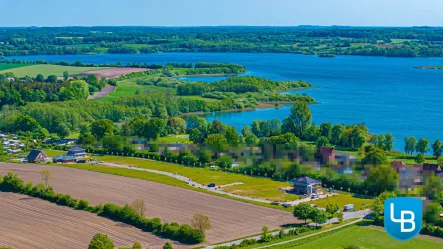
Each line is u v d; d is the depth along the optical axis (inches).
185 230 7386.8
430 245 7185.0
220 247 6993.1
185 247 7155.5
